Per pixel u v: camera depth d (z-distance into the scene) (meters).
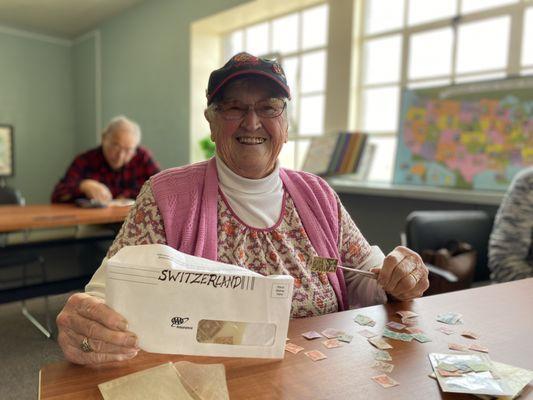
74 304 0.57
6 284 2.42
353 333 0.70
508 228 1.55
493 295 0.91
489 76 2.49
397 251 0.92
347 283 1.08
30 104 5.98
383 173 3.06
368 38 3.06
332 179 3.04
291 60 3.66
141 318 0.55
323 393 0.52
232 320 0.58
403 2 2.88
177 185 0.93
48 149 6.21
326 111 3.23
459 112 2.42
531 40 2.31
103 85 5.66
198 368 0.56
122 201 2.61
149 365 0.58
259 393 0.52
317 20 3.44
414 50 2.83
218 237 0.91
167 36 4.45
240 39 4.18
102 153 2.79
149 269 0.55
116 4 4.85
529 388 0.54
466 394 0.53
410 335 0.70
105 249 2.19
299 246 0.97
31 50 5.91
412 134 2.62
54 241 2.14
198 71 4.24
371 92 3.09
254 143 0.93
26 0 4.69
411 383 0.55
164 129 4.65
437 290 1.48
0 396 1.44
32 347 1.63
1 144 5.73
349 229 1.08
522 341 0.68
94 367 0.57
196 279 0.56
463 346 0.66
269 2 3.46
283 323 0.59
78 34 6.00
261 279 0.58
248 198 0.94
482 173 2.29
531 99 2.15
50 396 0.50
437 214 1.76
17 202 2.74
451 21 2.63
